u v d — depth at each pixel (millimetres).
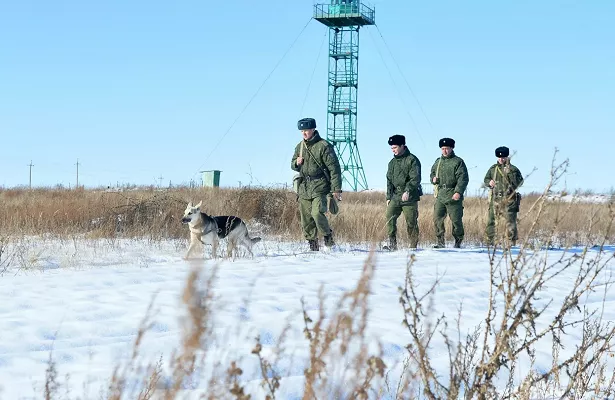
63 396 4250
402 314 7023
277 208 16703
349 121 47719
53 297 7477
